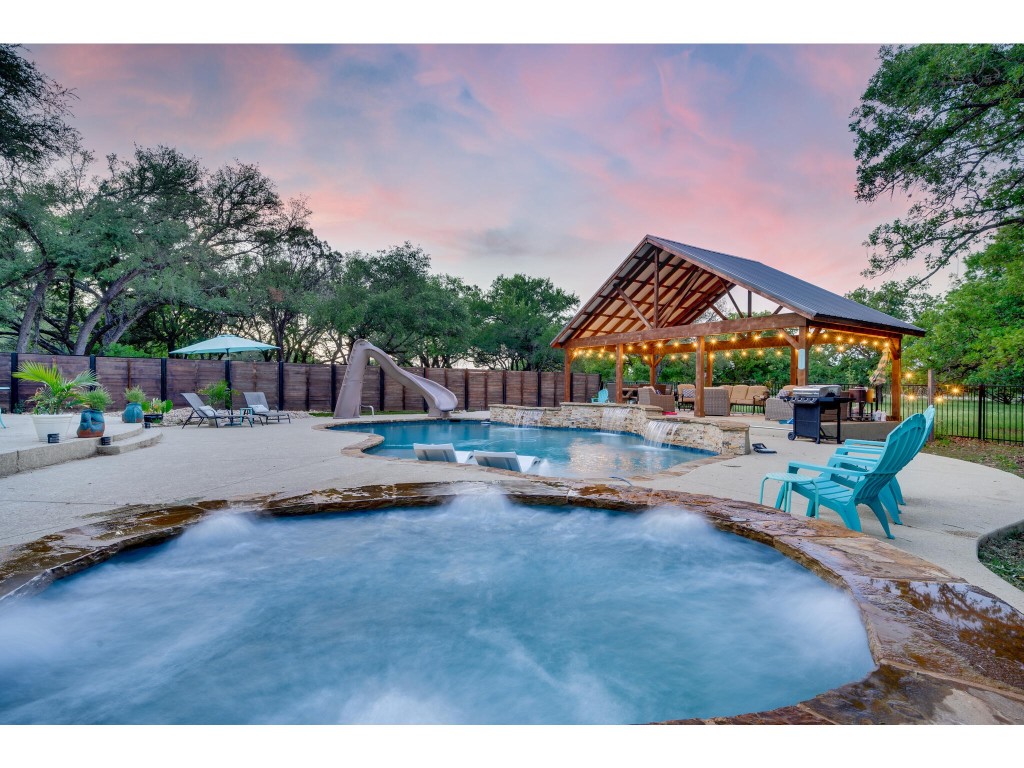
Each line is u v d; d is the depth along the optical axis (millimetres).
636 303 18984
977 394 12914
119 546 3336
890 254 13156
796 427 10297
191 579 3654
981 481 5934
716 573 3787
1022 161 11039
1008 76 8938
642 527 4324
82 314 25516
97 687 2492
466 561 4004
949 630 2053
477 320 33688
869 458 4320
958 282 14711
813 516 4078
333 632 3033
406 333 25781
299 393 18453
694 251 15656
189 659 2725
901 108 10648
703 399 14648
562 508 4711
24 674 2553
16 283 18328
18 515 4160
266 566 3887
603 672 2652
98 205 19078
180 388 16547
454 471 6223
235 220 23734
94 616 3115
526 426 16203
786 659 2764
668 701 2404
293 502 4383
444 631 3055
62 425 7617
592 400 25062
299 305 23609
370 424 14961
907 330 13438
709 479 5844
